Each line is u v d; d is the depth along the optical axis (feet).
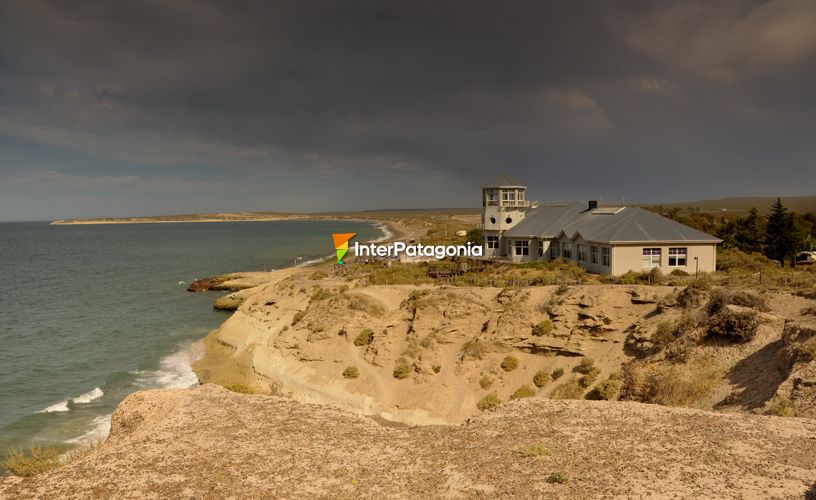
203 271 417.28
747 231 234.38
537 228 213.87
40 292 318.45
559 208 221.66
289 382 146.00
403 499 47.52
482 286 161.99
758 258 196.34
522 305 138.21
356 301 159.84
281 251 596.70
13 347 194.29
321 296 179.73
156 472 53.31
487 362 132.26
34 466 58.54
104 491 49.90
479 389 127.03
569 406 67.72
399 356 141.59
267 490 49.65
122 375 162.09
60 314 253.03
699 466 49.42
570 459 52.65
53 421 127.75
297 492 49.24
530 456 53.78
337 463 54.90
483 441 58.59
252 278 331.36
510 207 230.68
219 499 48.24
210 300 288.51
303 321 165.27
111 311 259.60
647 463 50.65
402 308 154.20
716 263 172.86
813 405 64.08
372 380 137.28
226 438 61.26
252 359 165.37
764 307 104.37
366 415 127.75
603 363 118.01
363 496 48.26
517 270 186.60
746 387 80.84
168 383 155.63
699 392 87.25
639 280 150.92
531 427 61.57
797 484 45.32
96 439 116.47
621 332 123.24
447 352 138.41
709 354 96.17
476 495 47.29
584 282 152.15
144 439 61.57
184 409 70.28
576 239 188.55
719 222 301.63
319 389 139.54
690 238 164.35
